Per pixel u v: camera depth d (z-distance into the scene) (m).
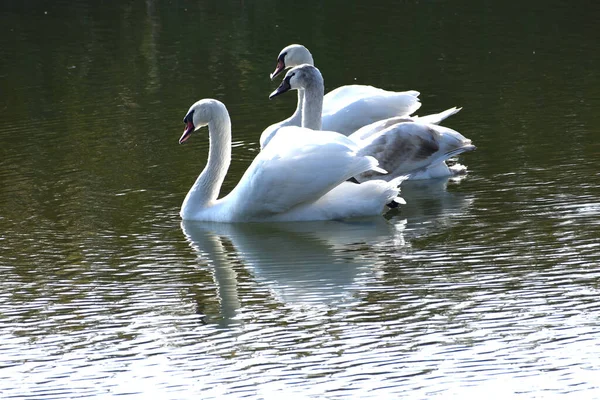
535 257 14.30
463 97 24.30
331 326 12.45
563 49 28.88
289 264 14.60
